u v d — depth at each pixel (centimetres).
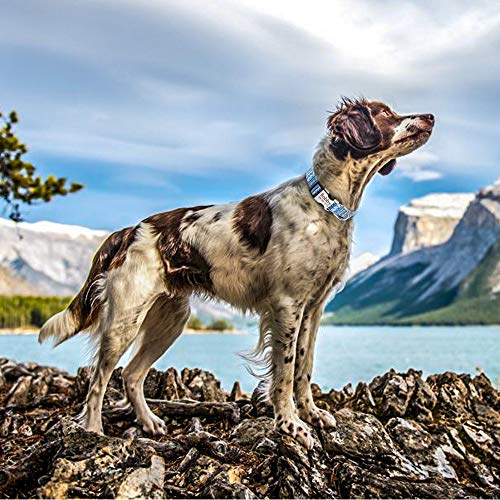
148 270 139
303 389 137
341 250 133
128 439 120
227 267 136
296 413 132
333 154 131
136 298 138
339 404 167
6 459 130
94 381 138
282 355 130
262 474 116
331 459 124
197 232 138
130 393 149
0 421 160
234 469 116
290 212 131
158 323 151
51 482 102
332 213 131
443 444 138
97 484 103
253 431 136
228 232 136
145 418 147
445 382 166
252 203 138
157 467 109
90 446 109
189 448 128
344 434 131
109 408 154
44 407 174
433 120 131
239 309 141
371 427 134
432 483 119
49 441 130
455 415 152
